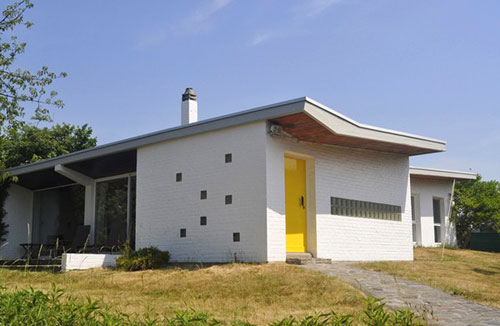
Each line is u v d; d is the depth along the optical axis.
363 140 14.85
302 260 13.45
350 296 9.65
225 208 14.06
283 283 10.78
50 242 21.08
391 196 17.55
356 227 16.03
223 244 13.97
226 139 14.32
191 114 17.81
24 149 26.81
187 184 15.05
